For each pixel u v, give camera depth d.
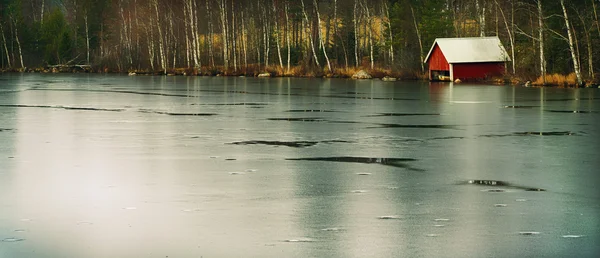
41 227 14.58
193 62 157.62
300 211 16.00
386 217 15.40
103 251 12.85
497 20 100.50
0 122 37.31
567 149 26.75
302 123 37.00
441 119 39.06
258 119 39.28
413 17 112.69
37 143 28.56
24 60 178.50
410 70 105.38
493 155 25.19
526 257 12.43
